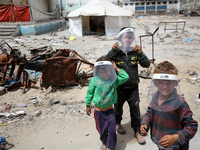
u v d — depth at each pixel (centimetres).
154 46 1248
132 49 306
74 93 544
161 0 4681
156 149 318
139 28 2303
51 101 489
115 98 284
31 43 1434
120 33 303
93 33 2055
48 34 1964
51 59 520
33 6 1964
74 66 559
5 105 473
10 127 389
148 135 357
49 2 2475
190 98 498
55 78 547
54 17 2622
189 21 3097
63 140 350
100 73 265
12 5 1831
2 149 326
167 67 180
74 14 1889
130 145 330
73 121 409
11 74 610
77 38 1723
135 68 313
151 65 801
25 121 411
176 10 4712
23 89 559
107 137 300
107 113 286
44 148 330
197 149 318
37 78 661
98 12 1770
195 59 895
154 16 4356
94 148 327
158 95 191
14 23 1861
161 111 192
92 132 371
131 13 1934
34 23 1903
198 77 636
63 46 1307
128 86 311
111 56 313
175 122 192
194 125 185
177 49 1141
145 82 620
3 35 1781
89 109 297
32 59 723
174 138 181
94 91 281
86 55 1004
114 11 1844
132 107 321
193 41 1388
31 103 489
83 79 630
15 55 773
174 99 182
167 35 1606
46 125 397
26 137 359
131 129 376
